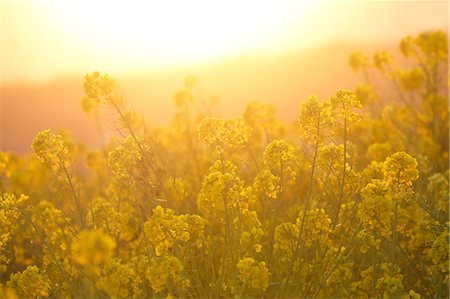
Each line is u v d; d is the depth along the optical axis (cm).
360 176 175
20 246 199
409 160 165
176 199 198
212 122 179
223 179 163
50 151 177
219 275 171
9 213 179
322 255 171
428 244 175
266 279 156
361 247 172
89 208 181
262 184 171
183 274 164
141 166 182
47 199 228
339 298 172
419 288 177
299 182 210
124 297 159
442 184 198
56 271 179
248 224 173
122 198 203
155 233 160
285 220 186
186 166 251
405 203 180
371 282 170
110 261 159
